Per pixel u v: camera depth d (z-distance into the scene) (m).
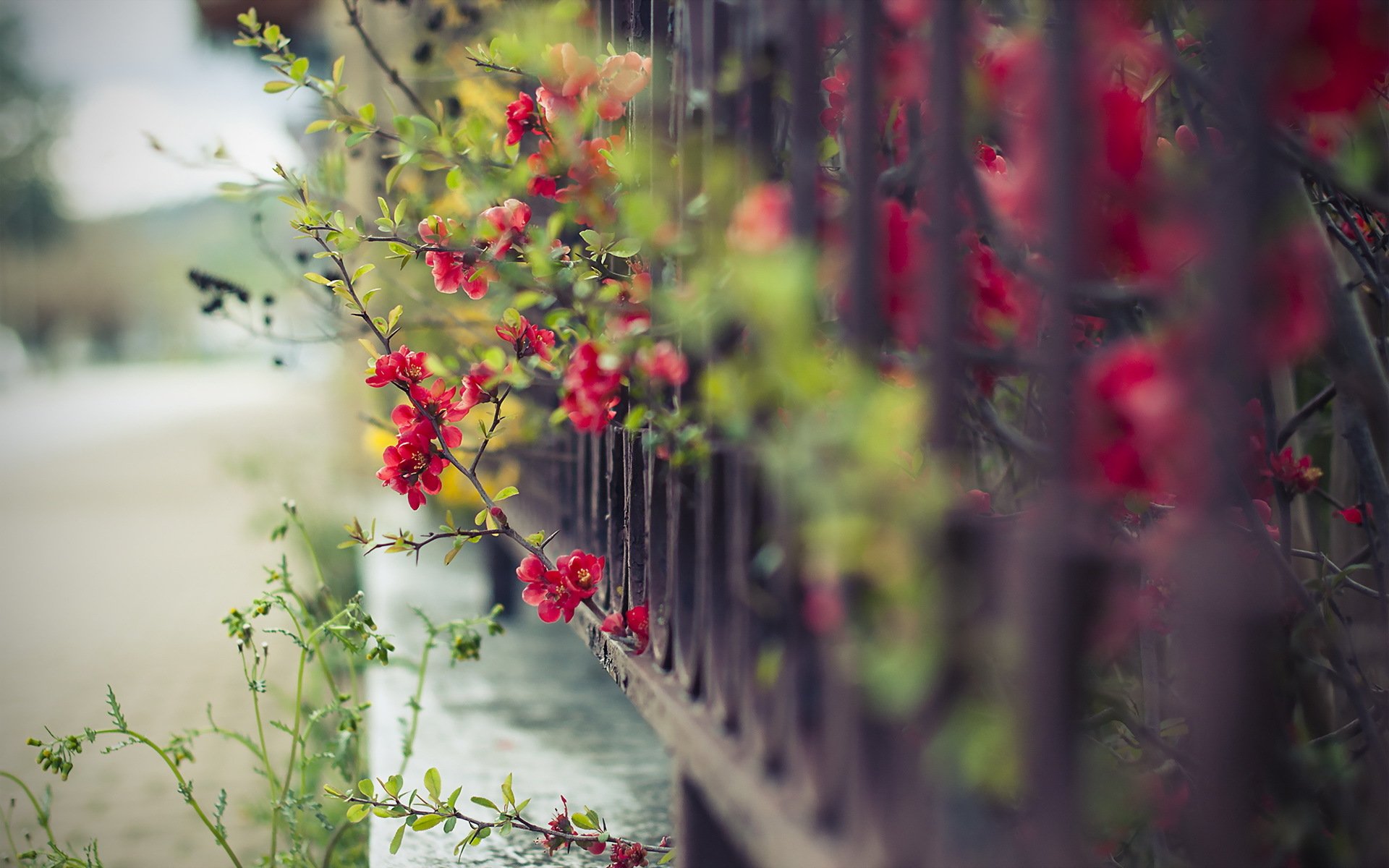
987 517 1.32
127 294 60.06
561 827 2.27
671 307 1.26
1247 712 0.78
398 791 2.15
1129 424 0.99
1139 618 1.38
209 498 11.91
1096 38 1.08
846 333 1.06
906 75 1.16
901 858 0.96
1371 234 1.69
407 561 5.91
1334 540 2.09
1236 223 0.80
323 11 6.20
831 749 1.04
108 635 5.95
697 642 1.46
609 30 2.14
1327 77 0.89
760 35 1.23
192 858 3.21
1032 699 0.85
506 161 1.93
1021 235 1.18
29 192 54.50
